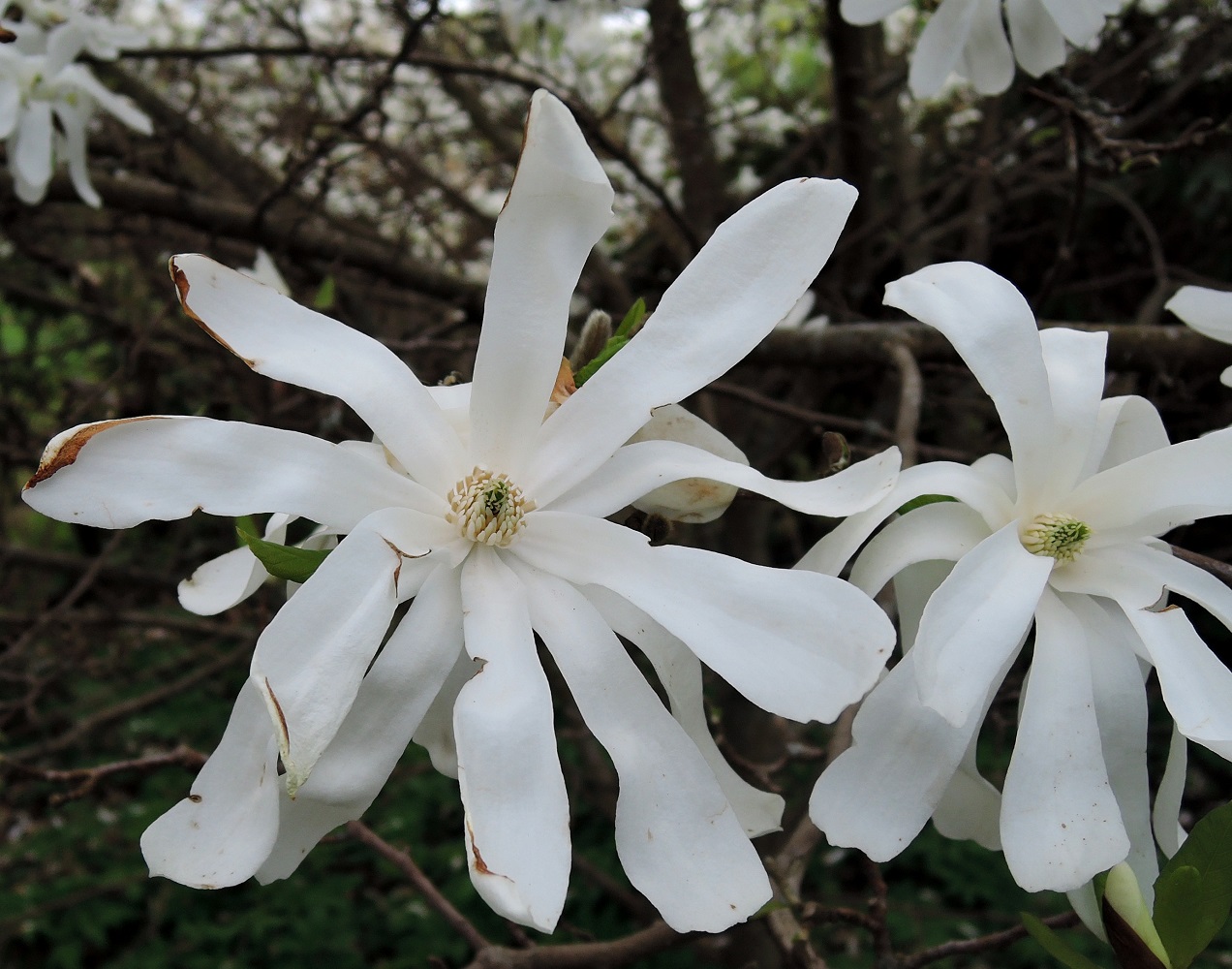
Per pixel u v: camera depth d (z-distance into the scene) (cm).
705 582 13
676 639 14
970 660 13
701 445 15
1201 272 59
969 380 38
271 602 33
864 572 14
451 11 45
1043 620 14
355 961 54
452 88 46
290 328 14
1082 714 14
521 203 14
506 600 14
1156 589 14
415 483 14
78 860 61
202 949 56
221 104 48
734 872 13
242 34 46
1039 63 24
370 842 24
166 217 40
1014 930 18
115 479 13
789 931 18
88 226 50
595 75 61
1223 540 50
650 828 13
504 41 46
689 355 14
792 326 32
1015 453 15
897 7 24
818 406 45
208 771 12
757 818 14
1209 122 24
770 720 43
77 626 50
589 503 14
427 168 51
